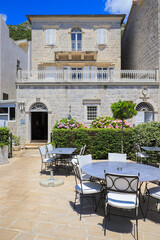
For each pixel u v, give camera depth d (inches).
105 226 113.7
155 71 475.2
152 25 494.3
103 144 315.9
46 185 198.5
